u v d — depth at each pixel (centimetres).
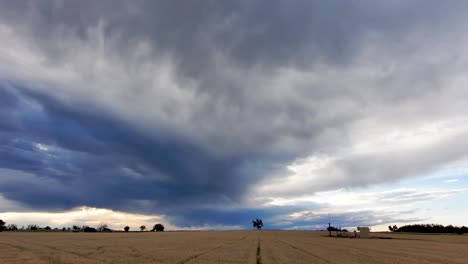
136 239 7300
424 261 3594
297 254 4006
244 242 6619
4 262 2745
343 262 3238
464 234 14788
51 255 3359
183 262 2947
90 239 6875
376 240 8981
